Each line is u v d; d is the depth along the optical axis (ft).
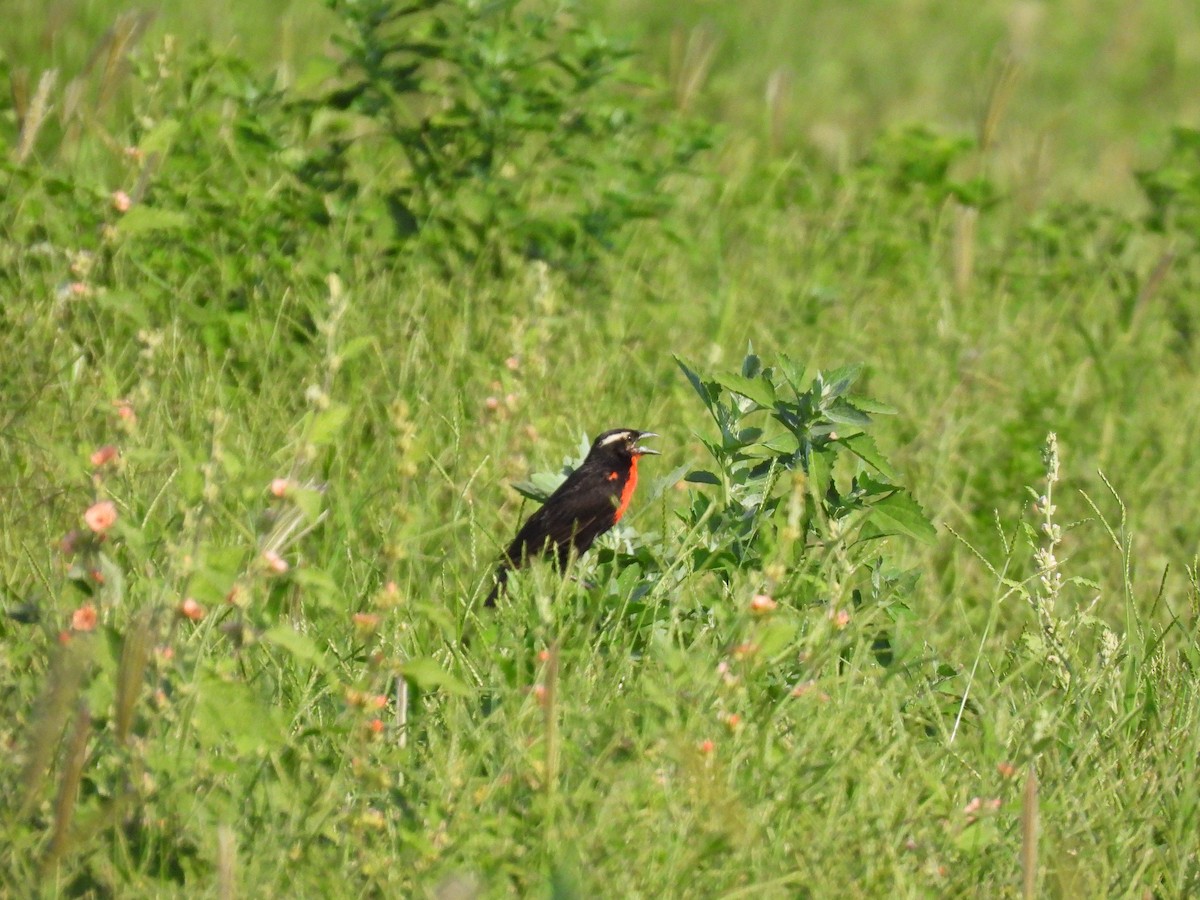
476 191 47.34
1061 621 30.58
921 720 27.37
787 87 62.64
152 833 21.98
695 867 21.97
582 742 24.80
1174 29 104.83
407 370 39.01
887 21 98.58
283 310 42.29
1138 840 25.50
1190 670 31.53
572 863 21.42
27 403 34.14
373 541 33.76
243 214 44.06
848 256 58.13
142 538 24.00
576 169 52.13
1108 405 49.32
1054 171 78.02
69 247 40.52
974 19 101.91
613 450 34.53
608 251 49.29
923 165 64.03
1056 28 101.30
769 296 52.85
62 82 58.90
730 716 24.26
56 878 20.47
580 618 28.94
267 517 23.98
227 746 23.86
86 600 23.86
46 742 19.75
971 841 24.14
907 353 50.93
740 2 95.20
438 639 29.53
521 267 46.73
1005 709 26.71
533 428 36.96
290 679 27.14
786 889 22.66
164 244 42.96
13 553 29.81
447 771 23.94
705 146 53.36
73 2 64.13
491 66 47.96
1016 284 58.54
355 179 47.93
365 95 47.73
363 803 23.17
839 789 24.59
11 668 24.26
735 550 30.48
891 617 30.22
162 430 33.96
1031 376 51.52
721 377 30.04
